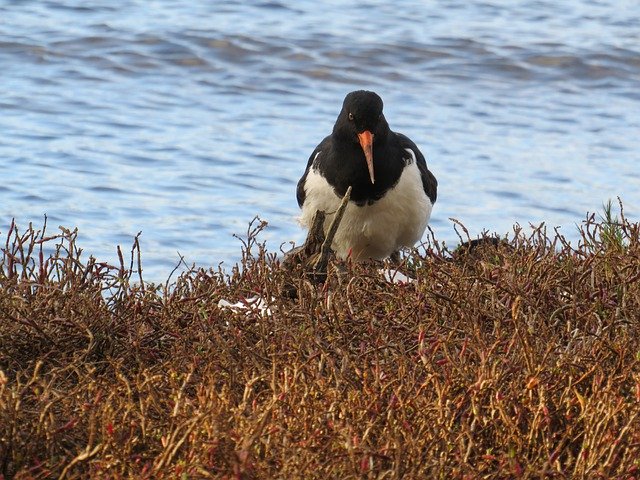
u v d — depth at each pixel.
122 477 7.21
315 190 13.03
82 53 24.41
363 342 8.74
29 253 10.20
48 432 7.41
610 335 9.21
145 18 26.41
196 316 9.52
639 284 10.05
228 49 24.98
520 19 28.30
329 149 12.93
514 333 8.68
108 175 18.38
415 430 7.54
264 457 7.22
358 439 7.29
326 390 7.91
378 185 12.75
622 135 21.94
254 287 10.29
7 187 17.50
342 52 25.20
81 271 9.99
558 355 8.59
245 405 7.51
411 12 28.42
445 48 25.77
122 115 21.52
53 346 9.05
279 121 21.86
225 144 20.31
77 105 21.89
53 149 19.45
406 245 13.43
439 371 8.35
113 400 8.06
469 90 24.23
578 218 17.77
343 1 29.08
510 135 21.83
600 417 7.53
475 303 9.35
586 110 23.36
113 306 9.81
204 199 17.64
